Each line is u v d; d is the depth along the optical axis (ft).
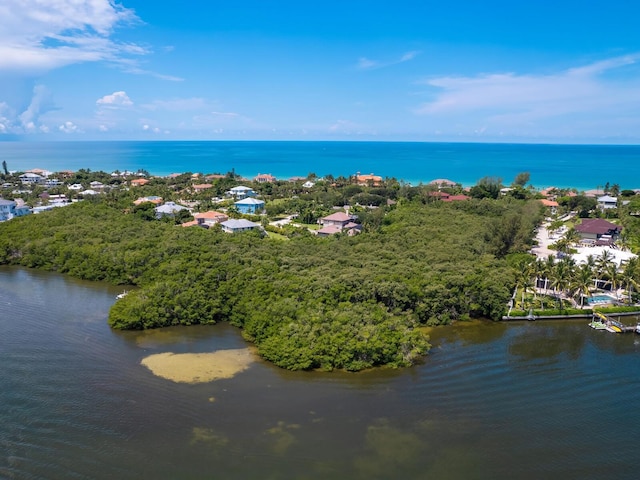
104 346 206.59
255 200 514.27
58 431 146.20
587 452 141.49
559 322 247.09
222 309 238.27
